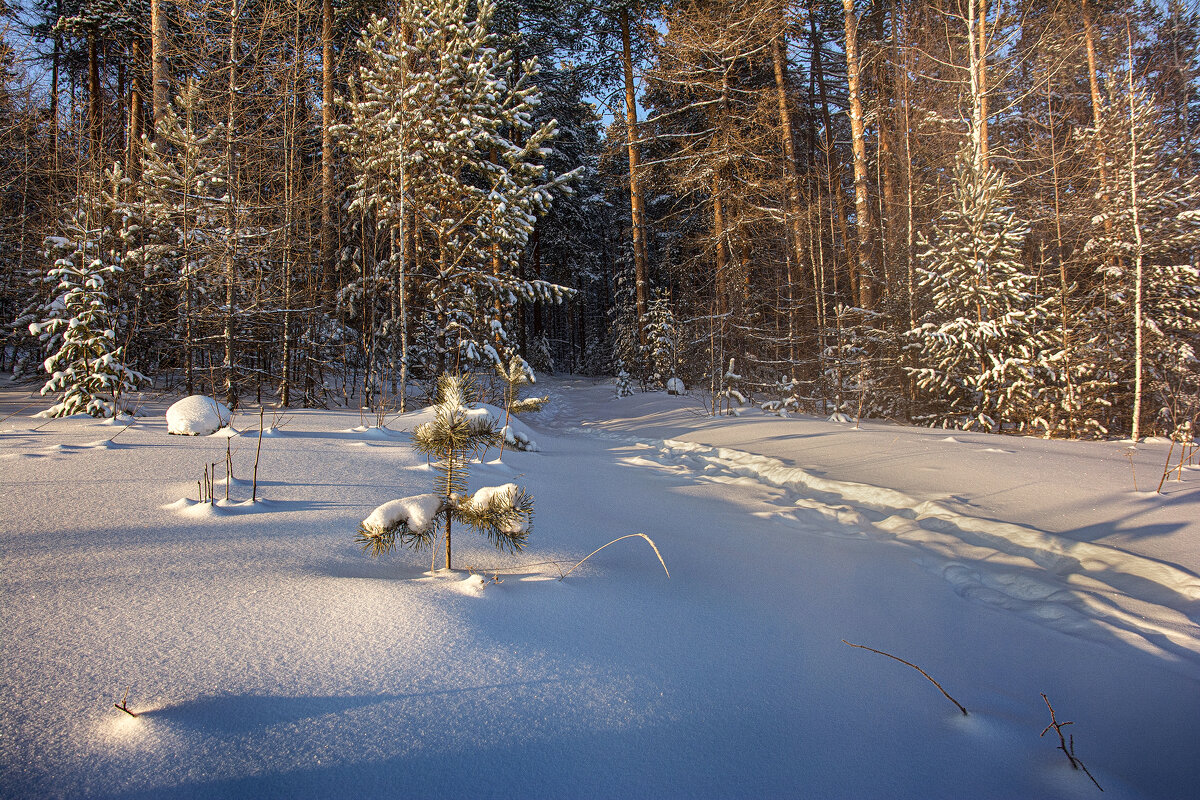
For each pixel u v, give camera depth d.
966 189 11.64
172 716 1.52
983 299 11.14
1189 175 11.16
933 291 12.45
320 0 14.73
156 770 1.34
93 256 7.73
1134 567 3.67
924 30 16.86
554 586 2.79
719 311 17.03
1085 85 15.91
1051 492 5.51
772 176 19.23
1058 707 2.21
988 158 12.38
